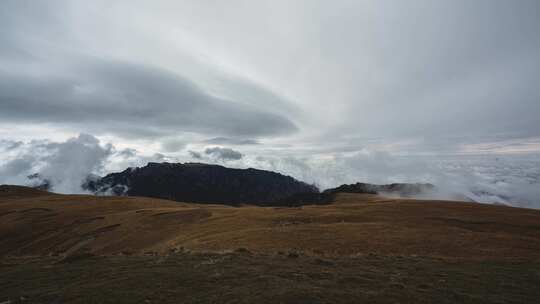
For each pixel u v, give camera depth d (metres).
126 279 22.30
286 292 18.55
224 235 55.78
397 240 46.91
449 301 18.42
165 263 27.56
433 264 29.08
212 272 23.69
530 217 79.50
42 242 88.75
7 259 36.72
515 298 19.58
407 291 19.77
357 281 21.66
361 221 70.69
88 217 106.94
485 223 70.62
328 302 17.23
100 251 69.12
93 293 19.52
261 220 73.81
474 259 33.53
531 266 29.67
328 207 100.69
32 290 21.59
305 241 47.38
